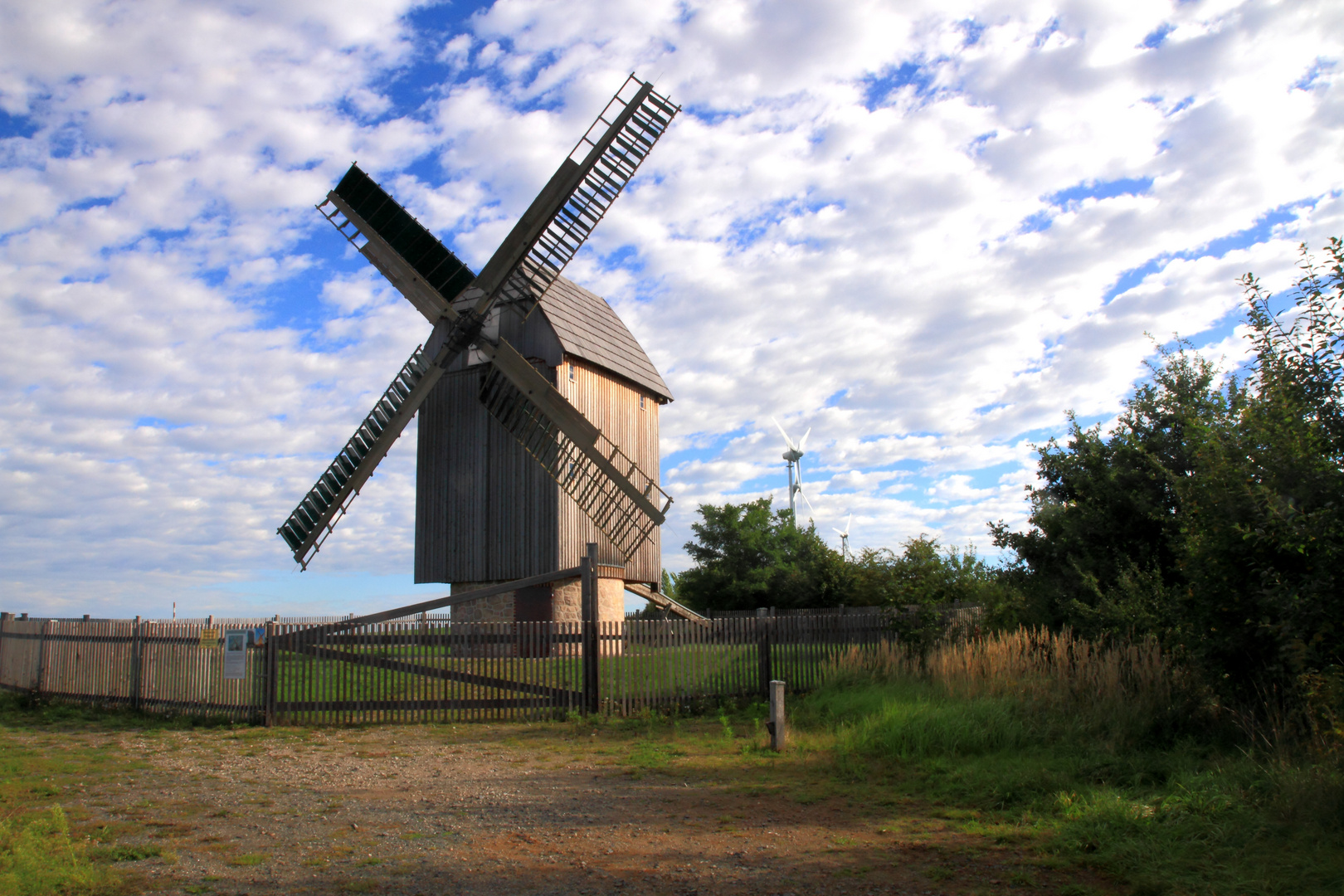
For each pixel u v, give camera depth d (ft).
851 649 48.73
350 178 81.92
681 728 39.70
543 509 78.07
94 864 19.15
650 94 76.38
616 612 84.48
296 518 81.10
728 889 17.44
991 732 30.68
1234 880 16.74
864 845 20.33
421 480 85.46
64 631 50.62
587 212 77.00
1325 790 20.02
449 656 43.37
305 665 42.47
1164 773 25.57
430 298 77.71
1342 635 22.79
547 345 79.87
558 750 34.78
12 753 34.65
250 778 29.45
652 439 95.66
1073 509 49.62
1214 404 32.17
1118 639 38.47
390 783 28.55
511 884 17.83
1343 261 23.49
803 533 131.95
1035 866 18.45
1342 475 22.91
